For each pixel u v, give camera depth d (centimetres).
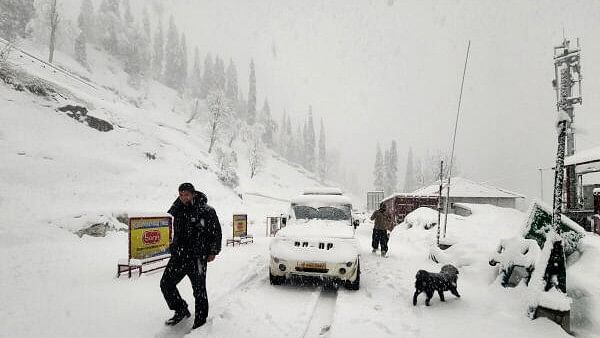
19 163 1415
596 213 1238
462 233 1164
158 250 741
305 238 689
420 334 424
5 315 418
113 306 475
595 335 439
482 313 508
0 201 1073
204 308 422
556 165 502
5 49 2772
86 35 12094
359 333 424
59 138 1975
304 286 674
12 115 1884
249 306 521
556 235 485
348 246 671
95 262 774
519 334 423
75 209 1262
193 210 426
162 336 391
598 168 1459
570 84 1648
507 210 1463
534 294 478
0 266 652
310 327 462
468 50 825
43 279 597
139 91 11356
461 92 845
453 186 3294
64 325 401
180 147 3894
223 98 8238
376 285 694
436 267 873
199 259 421
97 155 2047
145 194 1902
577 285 509
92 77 9406
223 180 4547
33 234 917
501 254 683
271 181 9425
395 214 2483
